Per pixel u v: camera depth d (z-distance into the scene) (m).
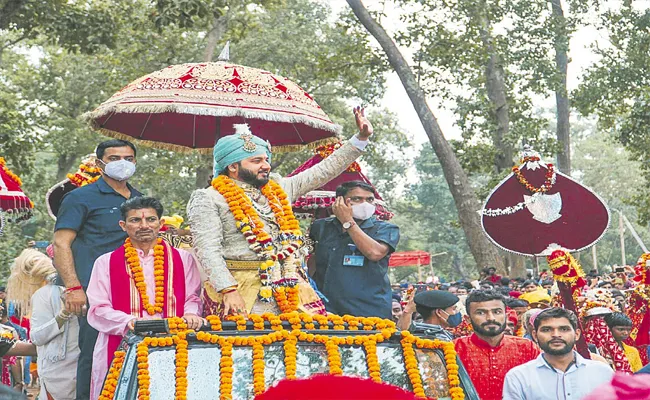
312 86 42.34
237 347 5.91
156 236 7.20
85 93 45.59
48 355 8.91
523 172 10.12
